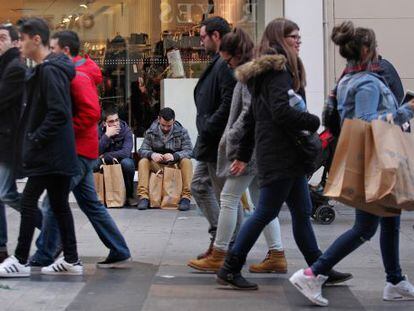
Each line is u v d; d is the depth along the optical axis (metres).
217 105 9.65
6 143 9.80
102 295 8.82
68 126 9.16
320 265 8.36
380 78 8.25
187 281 9.50
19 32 9.61
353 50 8.23
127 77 17.47
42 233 10.00
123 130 15.81
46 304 8.42
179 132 15.67
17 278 9.50
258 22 16.98
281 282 9.49
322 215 13.90
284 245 11.99
